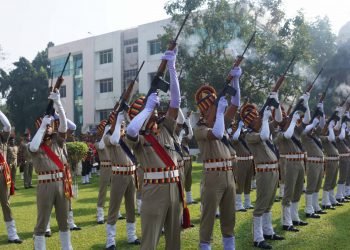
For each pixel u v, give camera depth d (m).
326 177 10.93
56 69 47.66
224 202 6.32
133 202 7.79
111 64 42.75
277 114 8.56
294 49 21.77
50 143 6.71
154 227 4.84
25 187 17.11
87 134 21.30
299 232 8.17
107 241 7.40
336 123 11.49
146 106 4.84
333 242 7.43
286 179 8.46
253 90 21.95
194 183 16.27
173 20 22.86
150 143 4.94
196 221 9.20
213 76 21.22
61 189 6.69
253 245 7.35
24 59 47.28
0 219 10.27
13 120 46.78
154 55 38.44
